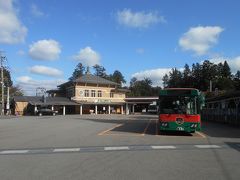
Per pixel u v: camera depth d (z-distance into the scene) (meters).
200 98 24.19
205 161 12.85
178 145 17.94
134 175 10.41
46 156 14.32
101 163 12.50
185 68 166.00
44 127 33.47
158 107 24.77
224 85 138.00
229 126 36.44
